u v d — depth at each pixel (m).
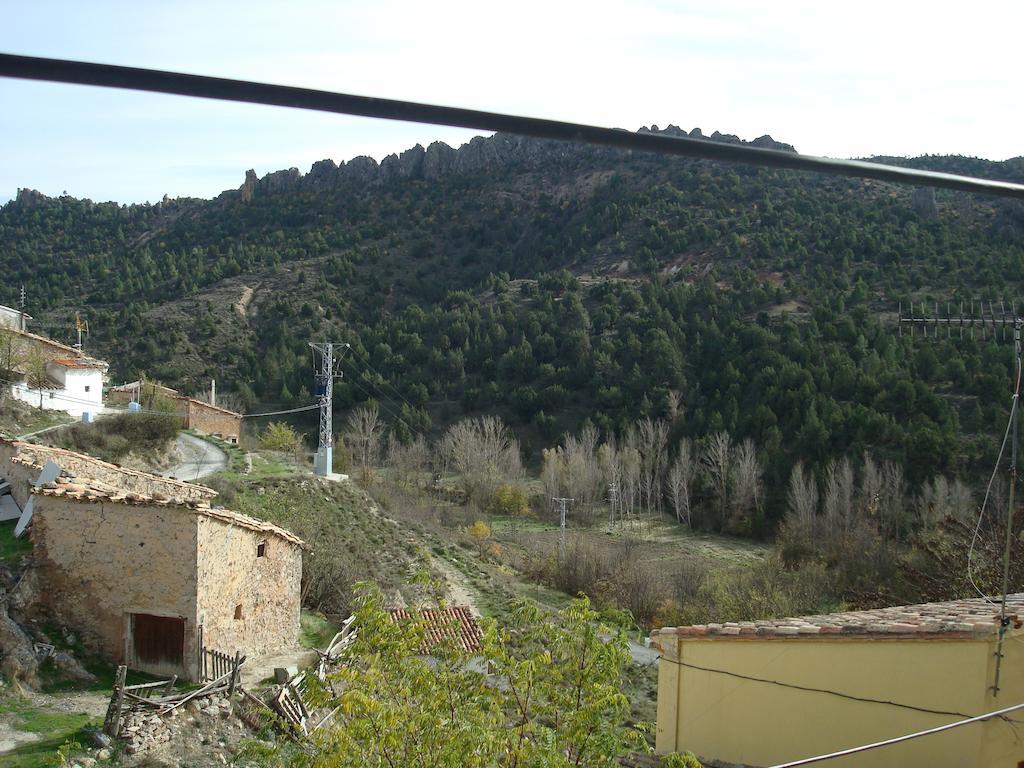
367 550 31.88
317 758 8.62
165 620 18.59
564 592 37.25
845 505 42.72
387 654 9.55
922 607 12.17
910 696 8.81
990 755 8.33
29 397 39.19
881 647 9.06
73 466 23.05
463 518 49.34
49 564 19.14
